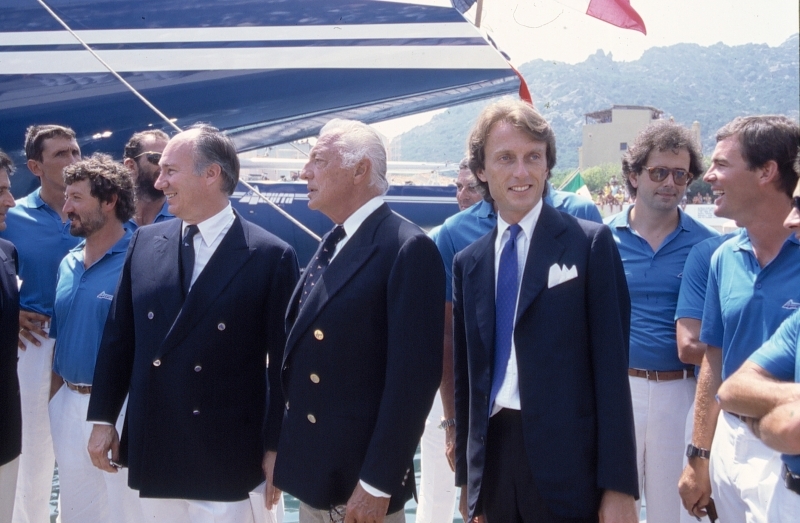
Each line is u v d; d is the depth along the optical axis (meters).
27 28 5.99
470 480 2.17
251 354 2.65
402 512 2.40
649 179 2.99
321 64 6.02
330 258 2.36
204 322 2.55
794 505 1.89
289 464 2.30
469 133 2.30
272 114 6.12
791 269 2.26
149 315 2.62
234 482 2.57
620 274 2.12
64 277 3.22
